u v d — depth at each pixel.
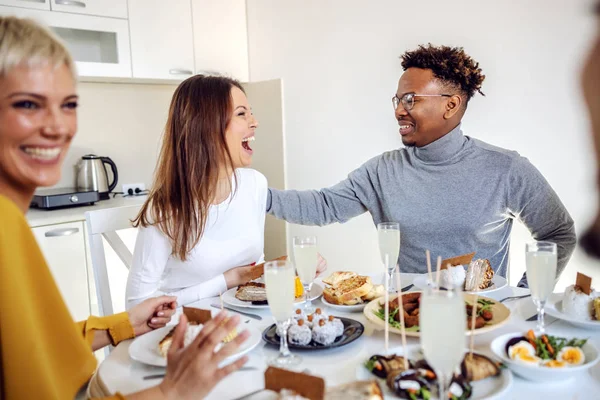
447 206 1.76
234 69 3.59
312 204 1.94
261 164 3.36
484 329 1.04
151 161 3.55
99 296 1.76
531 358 0.94
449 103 1.72
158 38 3.15
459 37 2.57
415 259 1.83
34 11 2.67
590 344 0.98
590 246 2.15
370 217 3.09
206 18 3.38
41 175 0.86
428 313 0.79
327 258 3.38
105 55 2.96
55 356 0.81
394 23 2.84
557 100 2.23
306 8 3.27
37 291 0.80
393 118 2.94
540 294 1.10
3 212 0.75
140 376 1.00
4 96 0.81
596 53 2.08
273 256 3.43
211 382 0.81
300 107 3.42
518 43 2.33
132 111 3.43
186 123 1.55
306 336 1.09
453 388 0.84
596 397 0.85
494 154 1.74
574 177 2.21
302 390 0.79
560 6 2.16
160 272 1.55
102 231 1.78
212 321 0.85
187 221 1.53
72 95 0.88
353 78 3.09
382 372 0.92
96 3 2.87
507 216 1.77
